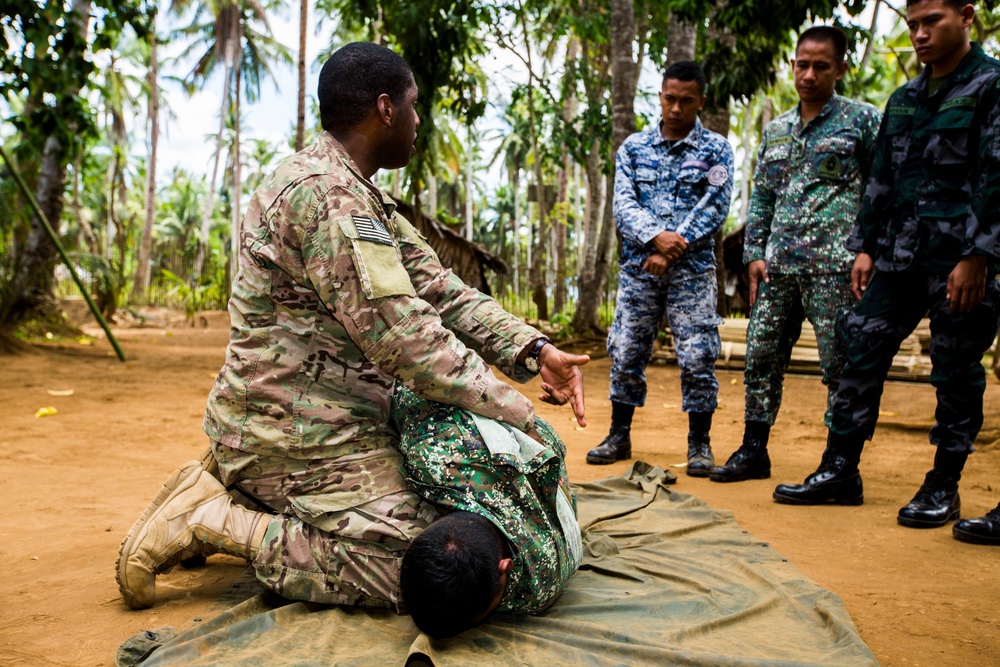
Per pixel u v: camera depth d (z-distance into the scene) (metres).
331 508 2.21
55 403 6.61
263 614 2.12
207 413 2.40
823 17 6.98
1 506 3.46
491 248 53.97
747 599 2.34
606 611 2.27
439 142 27.91
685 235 4.16
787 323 4.12
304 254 2.22
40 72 9.00
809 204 3.94
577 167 30.59
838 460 3.63
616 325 4.54
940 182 3.24
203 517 2.28
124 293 22.20
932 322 3.32
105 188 43.12
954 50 3.22
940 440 3.35
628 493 3.65
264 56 37.44
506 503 2.18
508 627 2.11
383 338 2.17
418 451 2.22
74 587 2.50
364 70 2.37
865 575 2.69
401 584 1.95
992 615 2.33
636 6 14.98
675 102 4.30
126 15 9.49
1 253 12.34
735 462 4.17
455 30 10.58
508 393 2.24
